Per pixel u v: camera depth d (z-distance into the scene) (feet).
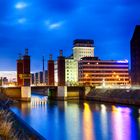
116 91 591.37
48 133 250.98
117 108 467.93
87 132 255.29
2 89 642.63
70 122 320.50
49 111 440.45
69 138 228.43
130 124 298.56
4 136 92.32
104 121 323.98
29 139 127.95
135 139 223.71
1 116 138.41
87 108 481.05
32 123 313.12
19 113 411.95
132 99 512.22
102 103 585.22
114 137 231.30
